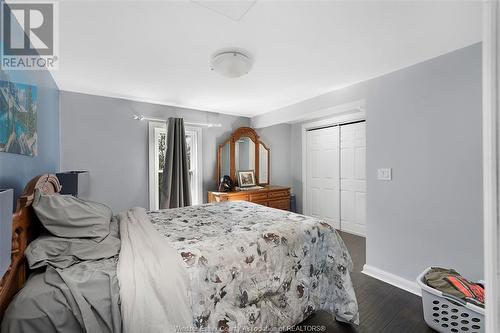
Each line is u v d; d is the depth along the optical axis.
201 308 1.21
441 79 1.97
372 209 2.46
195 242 1.52
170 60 2.07
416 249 2.14
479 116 1.79
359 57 2.02
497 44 0.45
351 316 1.69
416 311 1.90
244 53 1.93
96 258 1.25
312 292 1.71
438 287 1.68
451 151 1.93
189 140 3.79
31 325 0.91
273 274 1.52
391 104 2.30
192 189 3.80
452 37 1.72
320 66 2.20
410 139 2.16
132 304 1.02
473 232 1.83
